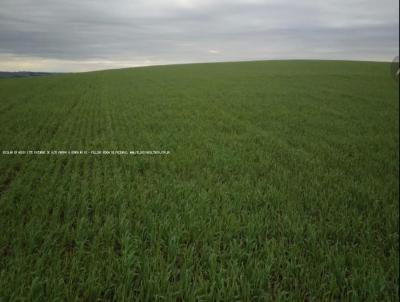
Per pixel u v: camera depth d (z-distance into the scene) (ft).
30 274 11.12
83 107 64.80
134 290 10.92
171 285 11.15
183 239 14.38
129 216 16.52
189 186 20.98
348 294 11.13
